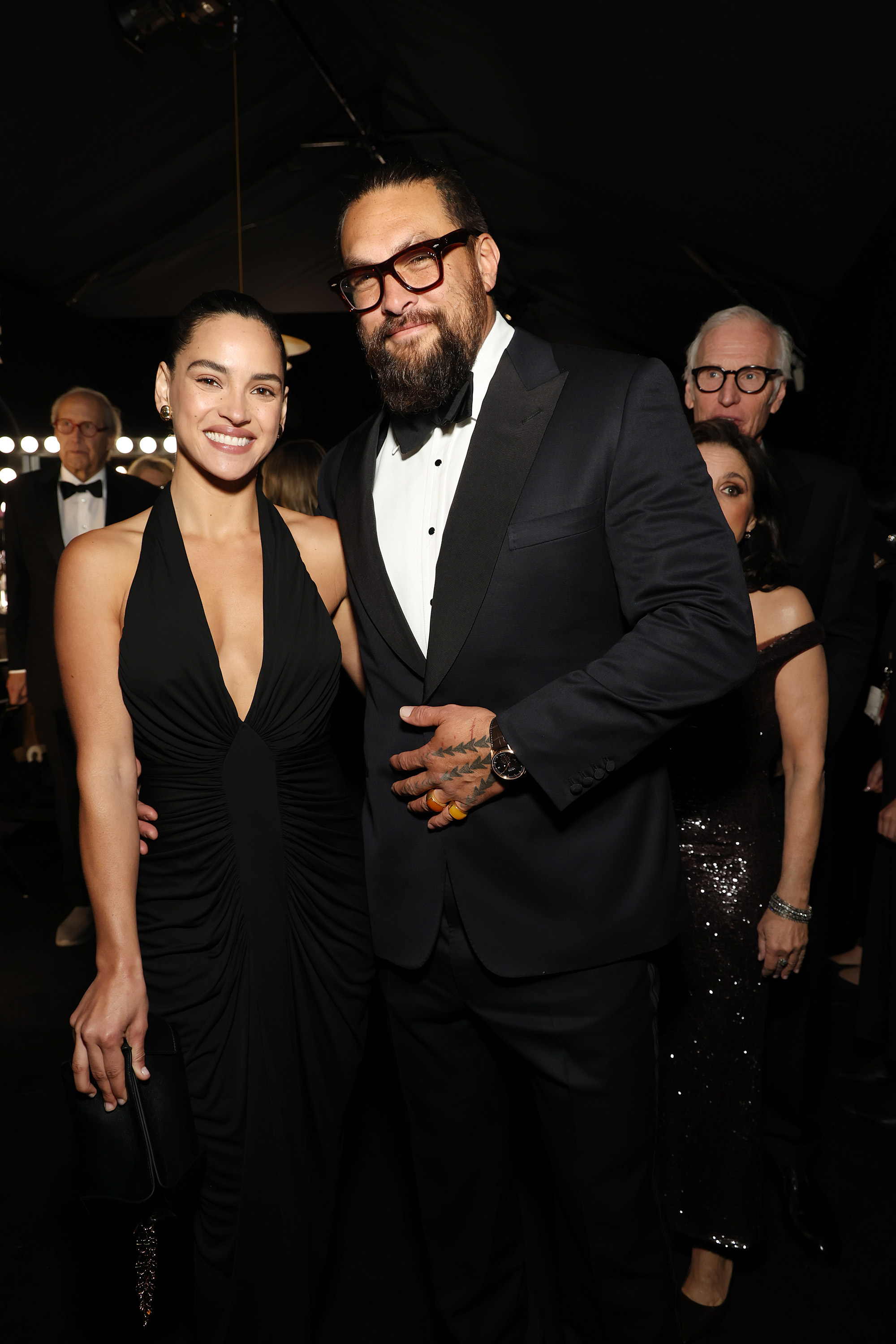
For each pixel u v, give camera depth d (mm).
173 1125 1398
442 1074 1550
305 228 7648
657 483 1312
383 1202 2227
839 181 3969
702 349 2357
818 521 2232
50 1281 1986
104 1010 1373
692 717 1790
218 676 1540
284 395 1594
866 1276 2004
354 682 1785
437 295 1351
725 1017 1803
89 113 5070
